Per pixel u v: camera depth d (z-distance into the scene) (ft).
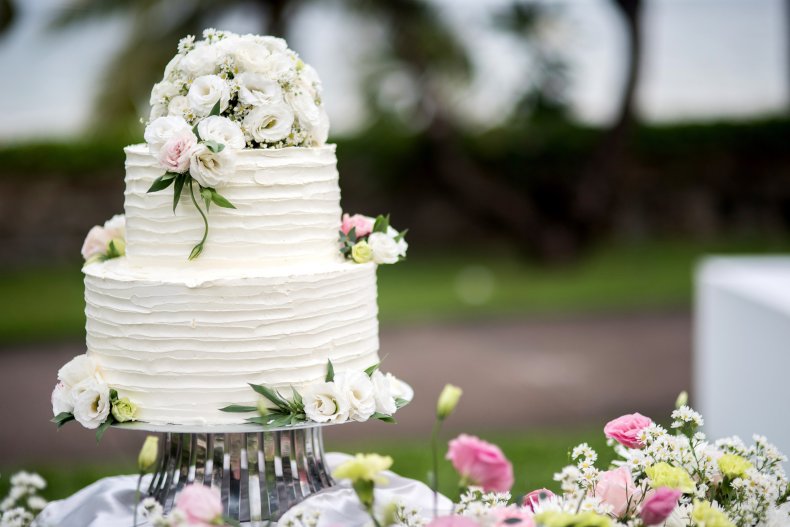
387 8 44.55
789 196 53.06
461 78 45.62
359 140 49.93
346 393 8.93
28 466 20.18
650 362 29.14
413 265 48.55
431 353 31.04
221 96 9.25
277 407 8.96
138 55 40.75
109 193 49.90
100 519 9.55
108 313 9.10
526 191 50.06
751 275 18.97
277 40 9.84
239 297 8.82
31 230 49.29
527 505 8.99
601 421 22.94
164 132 8.96
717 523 7.91
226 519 8.41
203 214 9.01
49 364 30.40
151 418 8.97
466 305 39.04
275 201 9.23
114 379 9.14
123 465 20.15
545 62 45.73
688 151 52.47
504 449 20.43
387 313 37.76
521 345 31.99
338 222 10.02
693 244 52.13
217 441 9.30
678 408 9.44
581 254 47.70
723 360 18.26
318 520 8.63
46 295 42.78
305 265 9.42
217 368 8.87
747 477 8.70
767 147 52.75
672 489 7.84
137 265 9.43
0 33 41.98
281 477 9.42
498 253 50.80
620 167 46.29
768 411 16.08
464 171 48.67
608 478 8.61
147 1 41.16
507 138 48.93
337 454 11.37
